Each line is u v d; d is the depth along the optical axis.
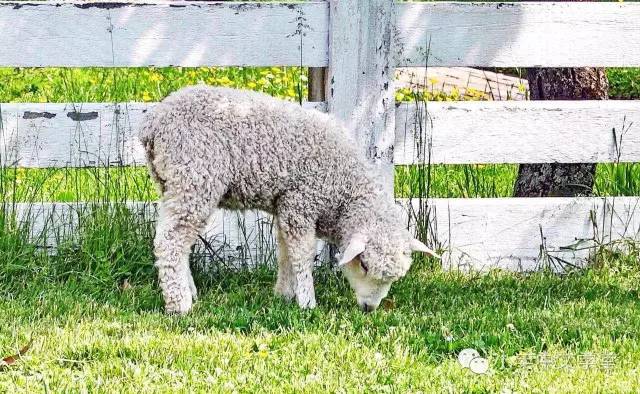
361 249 6.14
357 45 7.10
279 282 6.76
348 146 6.44
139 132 6.32
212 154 6.16
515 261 7.64
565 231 7.64
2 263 6.79
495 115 7.44
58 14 6.93
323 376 5.29
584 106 7.48
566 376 5.40
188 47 7.08
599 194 8.26
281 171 6.27
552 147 7.52
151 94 10.95
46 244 7.00
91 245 6.89
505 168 9.25
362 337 5.86
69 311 6.23
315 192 6.33
